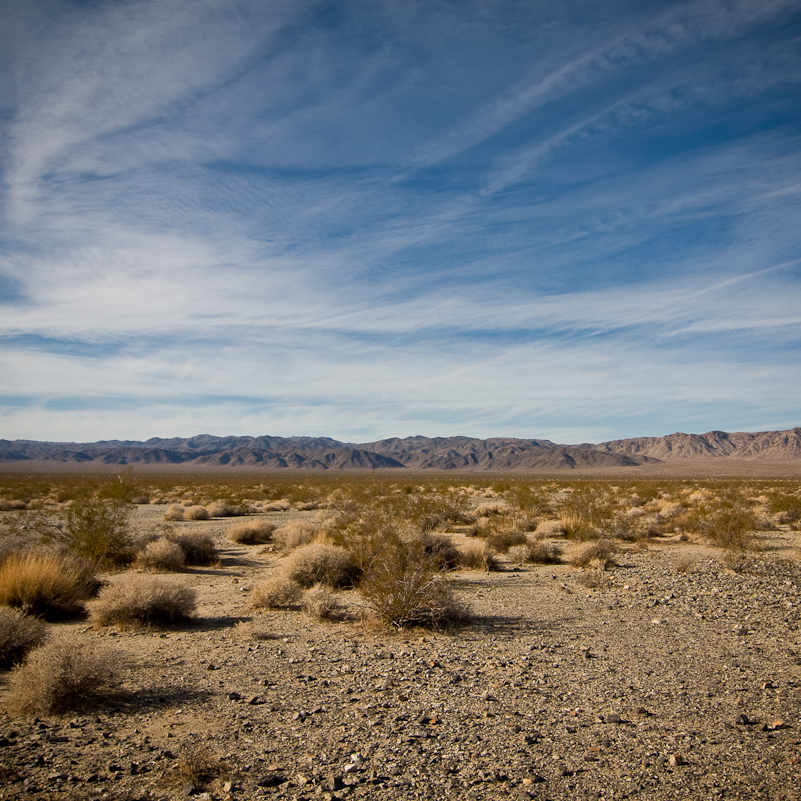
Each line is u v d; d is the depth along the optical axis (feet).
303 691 23.89
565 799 15.19
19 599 36.47
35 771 16.61
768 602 41.65
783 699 22.74
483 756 17.75
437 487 212.43
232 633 33.76
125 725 20.25
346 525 71.56
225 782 16.03
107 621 35.27
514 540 71.82
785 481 291.79
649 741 18.81
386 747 18.39
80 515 57.88
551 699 22.85
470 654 29.50
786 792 15.48
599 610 39.65
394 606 34.40
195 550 62.54
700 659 28.45
